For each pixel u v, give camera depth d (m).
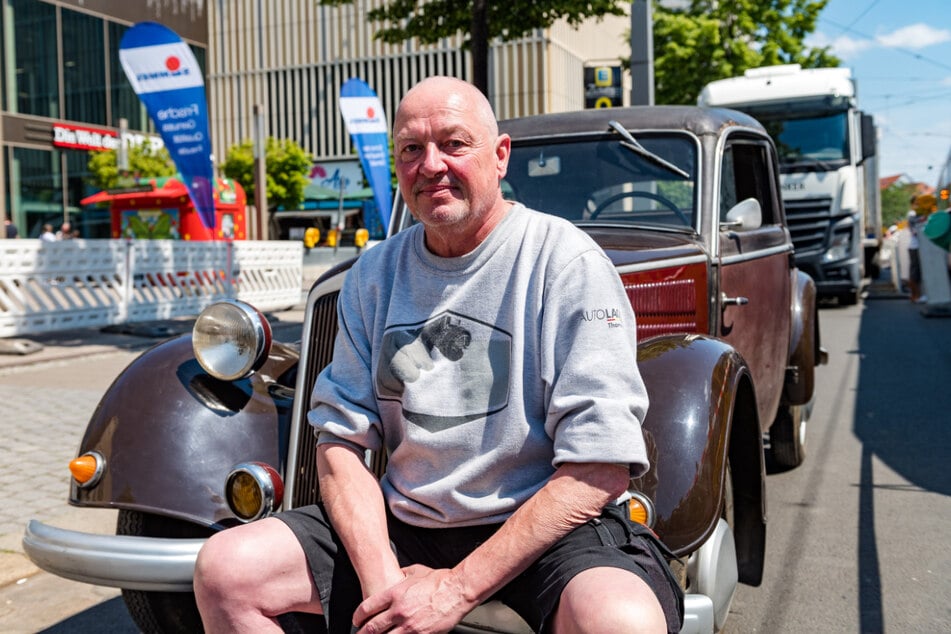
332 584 2.12
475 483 2.17
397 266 2.38
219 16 50.66
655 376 2.73
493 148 2.28
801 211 14.64
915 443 6.51
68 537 2.74
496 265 2.24
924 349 10.97
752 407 3.00
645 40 12.82
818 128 14.57
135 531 3.19
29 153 36.47
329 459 2.28
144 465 3.04
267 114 50.25
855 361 10.23
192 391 3.21
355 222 47.69
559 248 2.21
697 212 3.88
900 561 4.28
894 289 20.09
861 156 14.89
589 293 2.14
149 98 12.01
